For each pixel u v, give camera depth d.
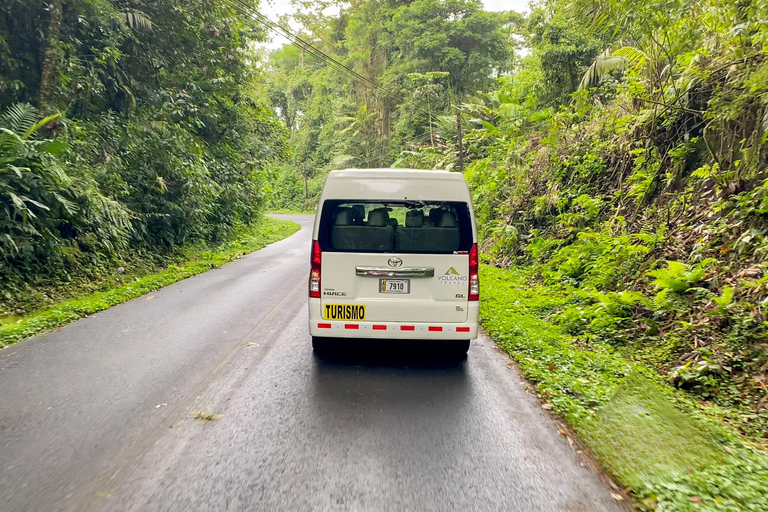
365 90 43.53
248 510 2.88
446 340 5.70
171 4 14.02
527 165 15.76
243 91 22.12
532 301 8.80
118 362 5.60
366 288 5.23
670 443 3.72
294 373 5.25
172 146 14.78
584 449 3.69
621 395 4.66
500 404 4.52
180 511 2.87
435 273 5.21
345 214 5.25
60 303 9.03
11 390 4.77
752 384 4.67
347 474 3.28
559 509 2.94
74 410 4.30
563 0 10.31
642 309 6.95
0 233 8.92
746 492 3.04
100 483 3.16
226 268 13.79
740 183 7.41
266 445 3.68
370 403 4.50
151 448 3.62
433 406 4.45
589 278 8.77
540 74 19.61
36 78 11.34
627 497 3.08
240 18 20.08
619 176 11.27
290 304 8.60
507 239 14.04
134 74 14.09
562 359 5.68
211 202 18.22
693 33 8.51
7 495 3.02
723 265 6.67
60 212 10.20
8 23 10.89
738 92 7.87
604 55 12.35
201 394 4.66
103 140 12.55
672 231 8.27
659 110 9.91
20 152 8.84
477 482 3.21
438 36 35.00
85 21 11.98
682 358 5.50
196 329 7.02
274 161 25.33
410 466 3.40
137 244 13.98
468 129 27.33
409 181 5.26
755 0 6.94
